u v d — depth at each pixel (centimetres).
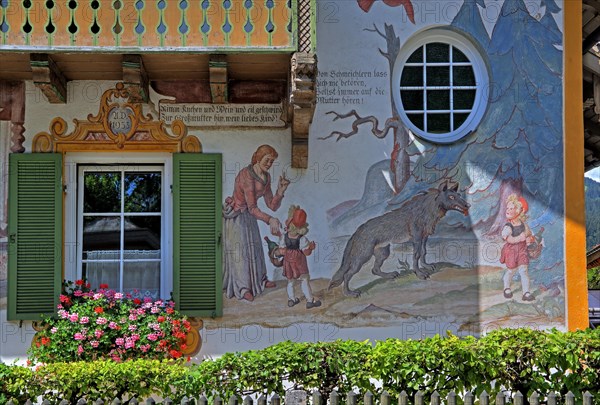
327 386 734
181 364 830
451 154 948
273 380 724
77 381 727
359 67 954
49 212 930
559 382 741
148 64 888
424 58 970
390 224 941
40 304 923
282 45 844
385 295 935
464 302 938
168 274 944
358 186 944
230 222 938
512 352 743
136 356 880
